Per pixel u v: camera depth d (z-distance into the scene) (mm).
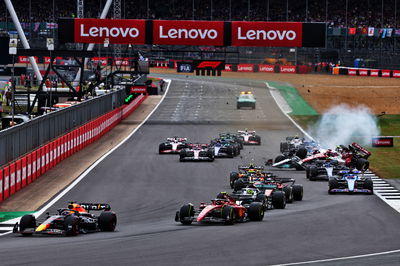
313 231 69750
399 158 155250
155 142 183625
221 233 67500
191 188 111000
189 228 72250
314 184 116562
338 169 120750
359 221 78312
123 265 49750
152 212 89562
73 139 155875
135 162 143875
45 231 66312
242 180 96312
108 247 58469
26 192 107438
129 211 90500
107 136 195500
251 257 53531
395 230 71562
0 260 52000
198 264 50312
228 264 50406
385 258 53188
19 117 165625
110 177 123125
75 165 138125
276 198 88812
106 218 70438
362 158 132500
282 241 62531
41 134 130625
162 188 111000
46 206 95188
